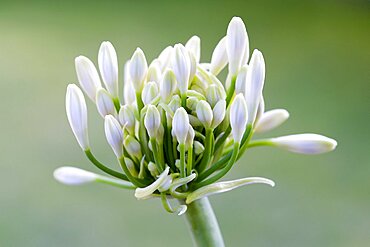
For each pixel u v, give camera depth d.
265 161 1.48
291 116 1.69
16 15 2.34
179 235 1.29
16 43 2.15
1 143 1.62
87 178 0.56
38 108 1.79
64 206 1.38
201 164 0.51
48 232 1.31
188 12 2.30
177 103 0.51
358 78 1.84
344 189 1.40
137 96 0.52
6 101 1.82
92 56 2.08
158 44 2.11
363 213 1.33
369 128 1.62
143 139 0.51
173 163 0.51
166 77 0.51
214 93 0.51
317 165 1.47
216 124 0.51
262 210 1.34
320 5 2.22
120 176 0.53
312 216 1.32
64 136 1.64
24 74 1.97
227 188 0.51
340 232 1.28
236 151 0.51
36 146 1.61
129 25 2.24
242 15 2.25
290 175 1.44
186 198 0.51
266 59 1.99
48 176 1.48
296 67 1.93
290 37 2.10
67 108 0.52
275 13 2.24
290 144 0.55
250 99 0.51
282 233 1.28
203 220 0.53
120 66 1.99
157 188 0.51
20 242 1.29
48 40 2.17
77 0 2.42
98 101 0.53
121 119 0.52
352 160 1.49
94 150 1.52
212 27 2.20
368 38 2.02
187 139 0.50
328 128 1.63
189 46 0.54
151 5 2.36
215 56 0.54
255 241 1.26
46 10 2.36
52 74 1.98
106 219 1.34
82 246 1.28
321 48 2.01
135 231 1.31
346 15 2.16
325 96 1.78
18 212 1.37
